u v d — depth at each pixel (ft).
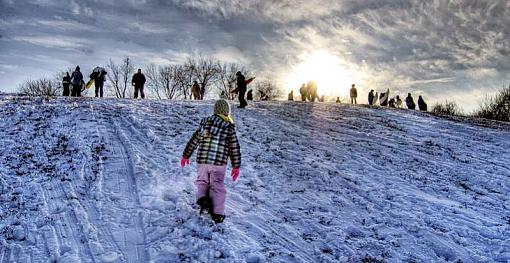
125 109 44.29
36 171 22.76
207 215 18.52
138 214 18.26
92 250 15.30
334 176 27.68
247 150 32.50
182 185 22.04
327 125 49.80
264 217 19.67
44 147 27.48
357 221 20.48
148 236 16.49
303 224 19.47
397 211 22.33
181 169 24.77
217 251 15.70
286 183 25.12
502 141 48.98
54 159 25.04
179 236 16.56
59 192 20.11
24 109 39.99
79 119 36.99
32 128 32.50
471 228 20.88
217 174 17.57
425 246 18.43
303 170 28.22
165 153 28.09
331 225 19.70
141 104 50.65
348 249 17.47
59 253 14.93
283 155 32.04
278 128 44.39
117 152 27.35
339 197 23.63
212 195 17.63
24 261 14.29
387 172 30.45
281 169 27.99
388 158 35.04
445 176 31.09
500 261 17.53
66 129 32.81
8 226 16.31
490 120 73.87
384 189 26.12
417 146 41.57
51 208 18.33
